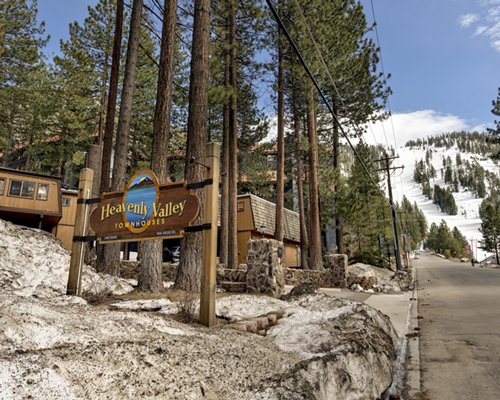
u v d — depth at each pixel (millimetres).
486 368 4664
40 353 2000
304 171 28750
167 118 8477
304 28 14047
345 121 23906
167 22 8852
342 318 4977
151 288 7258
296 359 3273
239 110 22969
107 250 9672
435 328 7422
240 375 2637
